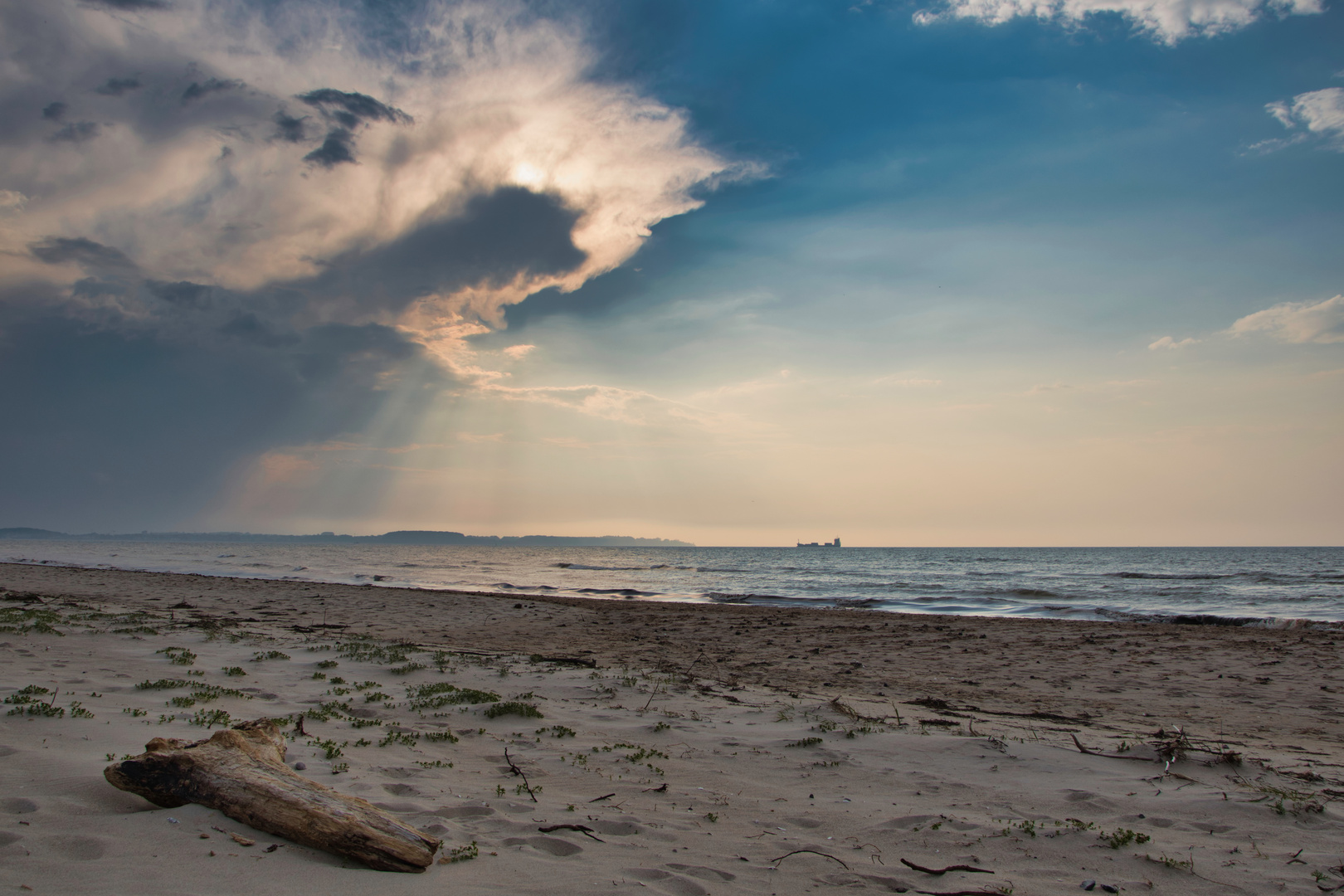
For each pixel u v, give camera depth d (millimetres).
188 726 7172
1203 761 8117
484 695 10438
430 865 4258
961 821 6070
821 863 5047
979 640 22281
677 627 25234
